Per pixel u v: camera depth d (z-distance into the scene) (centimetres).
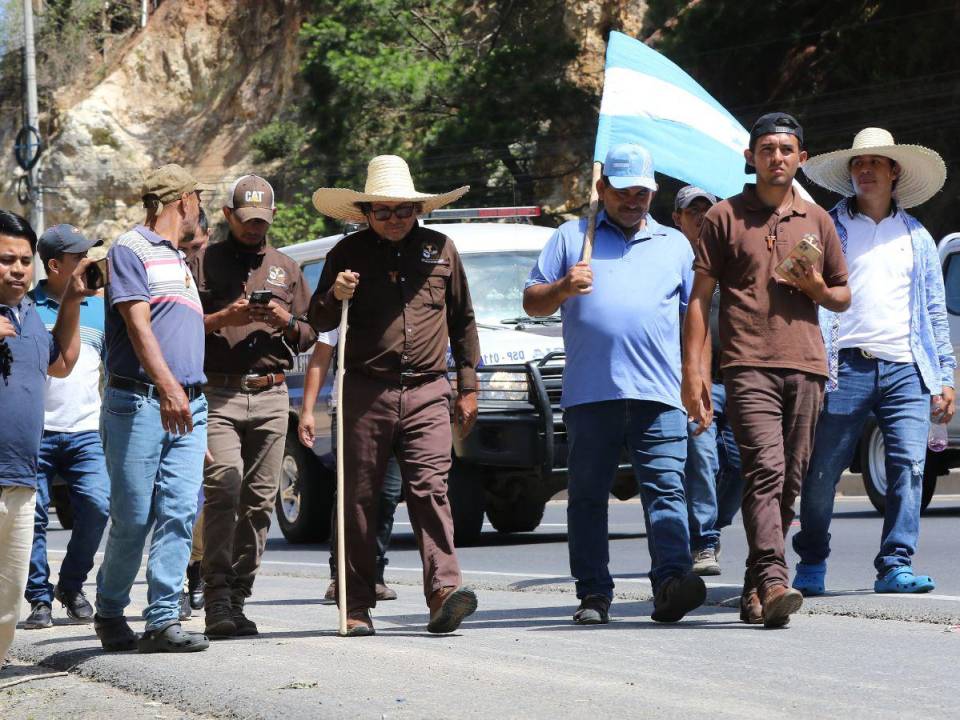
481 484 3275
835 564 2612
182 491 1719
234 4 15025
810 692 1364
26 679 1641
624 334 1872
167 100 15088
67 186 14875
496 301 3372
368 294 1842
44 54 16712
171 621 1716
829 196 7969
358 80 9756
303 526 3603
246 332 1958
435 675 1486
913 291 2147
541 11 10650
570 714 1273
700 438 2527
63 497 4459
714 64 7975
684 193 2539
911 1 7906
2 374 1486
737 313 1842
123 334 1700
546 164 9700
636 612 2031
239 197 1988
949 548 2798
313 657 1623
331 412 3428
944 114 7625
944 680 1420
